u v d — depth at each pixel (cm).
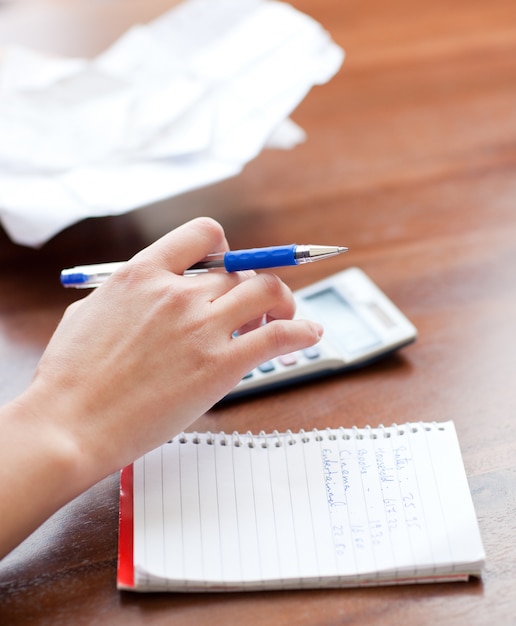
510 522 53
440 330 69
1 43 99
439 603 49
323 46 83
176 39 88
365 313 69
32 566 52
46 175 76
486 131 92
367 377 65
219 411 62
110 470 52
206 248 61
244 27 87
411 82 99
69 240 79
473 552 50
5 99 81
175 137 77
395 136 92
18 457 49
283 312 60
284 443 57
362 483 54
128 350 54
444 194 84
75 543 53
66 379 52
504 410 61
